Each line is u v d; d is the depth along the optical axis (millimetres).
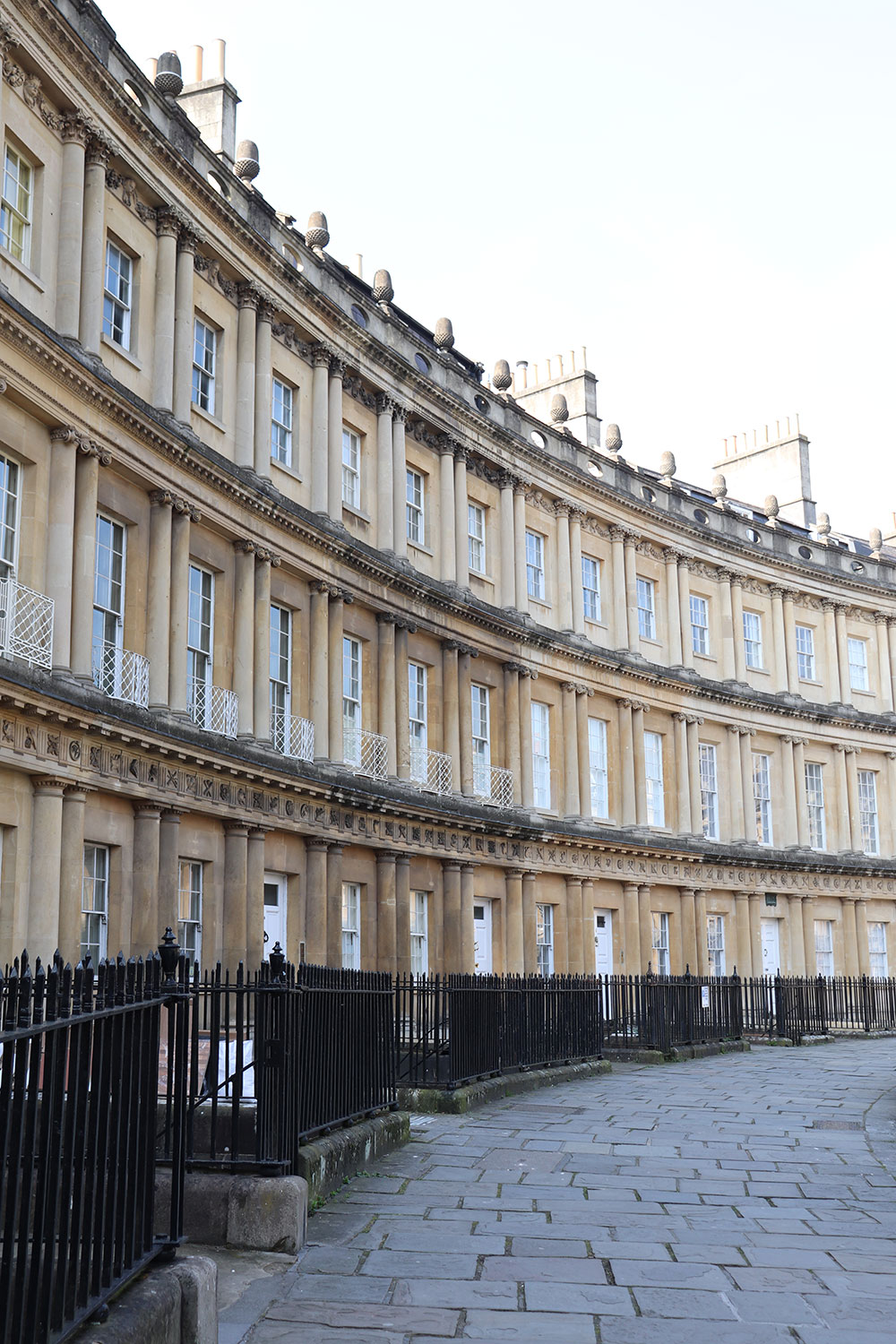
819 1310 8117
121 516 21062
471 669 33594
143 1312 6227
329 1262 9023
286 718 25719
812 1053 28406
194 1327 6867
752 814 43812
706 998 34062
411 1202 10984
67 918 18266
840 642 48500
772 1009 33875
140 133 21438
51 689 17719
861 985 36688
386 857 28688
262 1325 7672
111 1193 6250
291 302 26672
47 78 19203
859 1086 20609
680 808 41062
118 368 21203
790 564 46312
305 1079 11133
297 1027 10633
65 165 19828
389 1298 8227
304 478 27281
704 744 43375
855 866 46406
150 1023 7039
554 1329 7664
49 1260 5242
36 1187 5422
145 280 22219
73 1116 5656
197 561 23375
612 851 37719
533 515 37031
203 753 21594
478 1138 14508
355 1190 11438
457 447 33281
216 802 22516
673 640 41844
